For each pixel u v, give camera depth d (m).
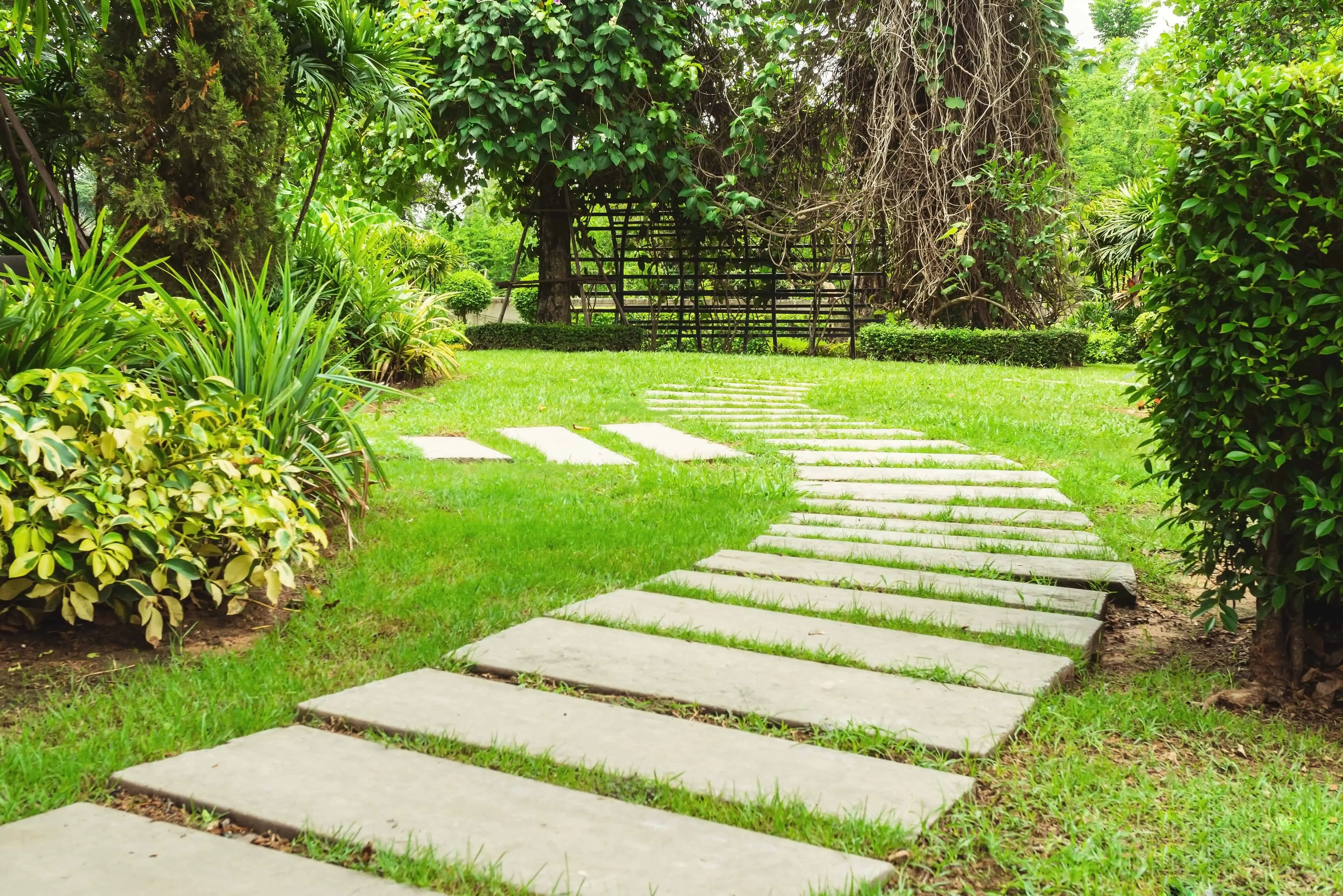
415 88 8.83
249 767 2.22
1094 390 10.68
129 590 3.06
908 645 3.12
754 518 4.95
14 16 4.88
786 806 2.04
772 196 17.84
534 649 3.03
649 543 4.42
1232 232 2.76
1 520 2.80
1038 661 2.98
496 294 29.69
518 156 15.86
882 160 15.97
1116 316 17.67
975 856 1.94
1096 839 2.00
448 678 2.81
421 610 3.43
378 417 4.92
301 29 7.72
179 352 3.97
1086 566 4.08
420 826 1.95
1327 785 2.32
